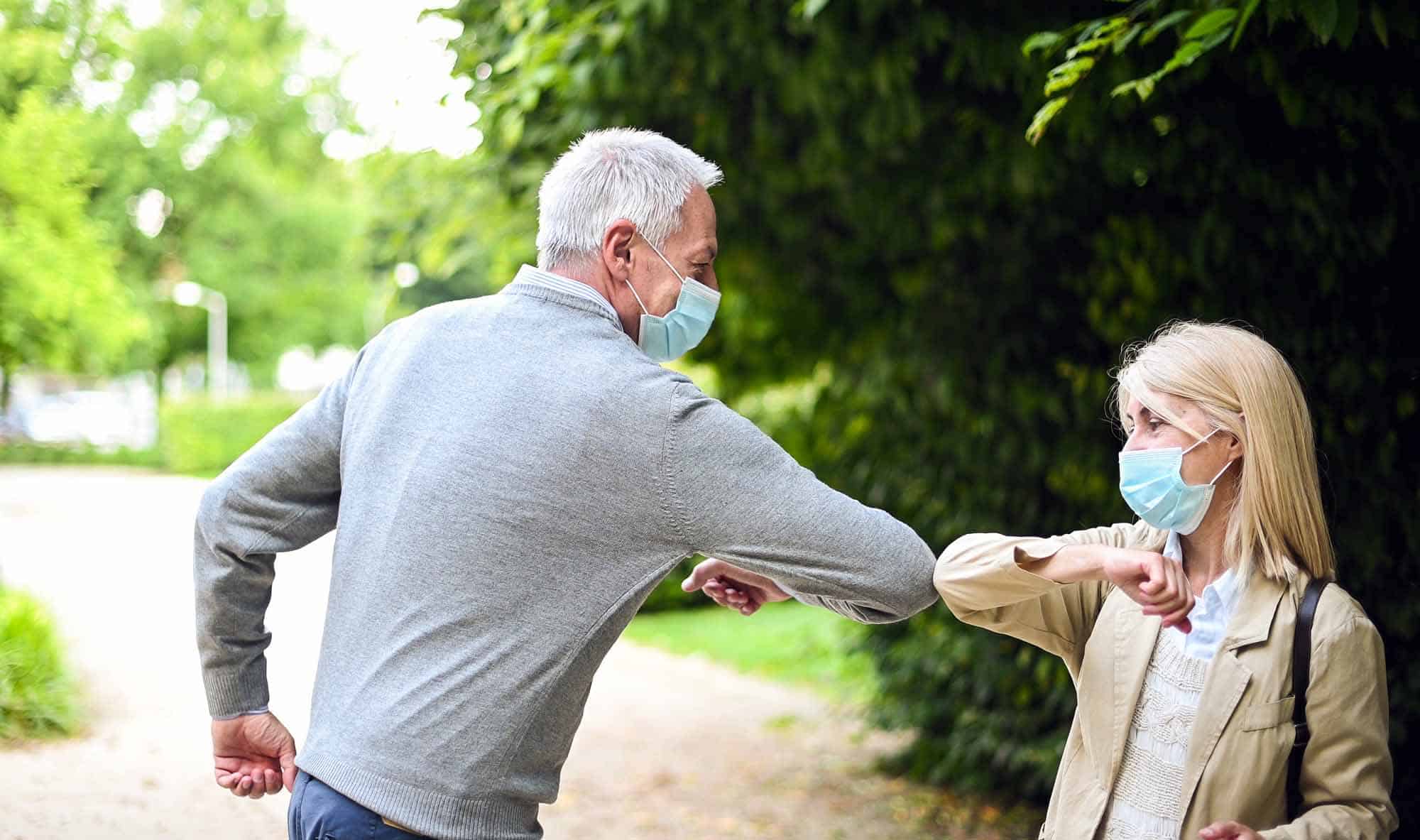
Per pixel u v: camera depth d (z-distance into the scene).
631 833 5.60
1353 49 3.51
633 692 8.98
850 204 5.12
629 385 1.96
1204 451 1.94
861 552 1.94
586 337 2.03
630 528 1.94
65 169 9.89
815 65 4.21
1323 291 3.95
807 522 1.93
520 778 1.94
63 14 11.06
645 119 4.84
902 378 5.66
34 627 7.02
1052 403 5.01
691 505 1.93
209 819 5.23
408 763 1.89
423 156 6.01
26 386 41.72
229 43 32.38
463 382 2.03
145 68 30.45
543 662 1.92
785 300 6.36
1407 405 3.91
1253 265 4.11
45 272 9.57
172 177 31.34
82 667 8.18
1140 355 2.05
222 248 32.66
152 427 38.53
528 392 1.98
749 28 4.23
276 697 7.95
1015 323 5.14
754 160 5.14
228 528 2.17
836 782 6.40
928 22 4.00
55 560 13.82
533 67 4.36
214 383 32.66
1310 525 1.89
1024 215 4.81
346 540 2.04
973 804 5.86
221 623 2.22
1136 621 2.00
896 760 6.58
